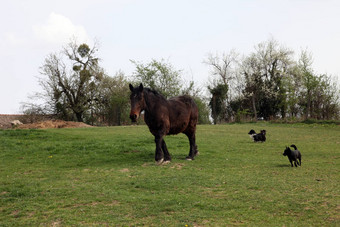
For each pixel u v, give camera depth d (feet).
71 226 18.20
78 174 33.04
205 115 163.02
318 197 22.25
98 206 21.70
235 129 92.43
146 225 18.07
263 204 21.07
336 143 60.80
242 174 31.09
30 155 45.42
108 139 59.98
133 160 40.96
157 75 158.81
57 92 152.25
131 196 23.70
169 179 28.91
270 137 72.59
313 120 118.42
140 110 35.04
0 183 29.12
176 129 38.78
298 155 35.60
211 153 46.62
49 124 113.80
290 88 158.20
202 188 25.82
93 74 165.27
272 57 180.04
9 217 20.24
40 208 21.59
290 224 17.56
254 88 176.86
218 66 190.90
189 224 18.01
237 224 17.83
